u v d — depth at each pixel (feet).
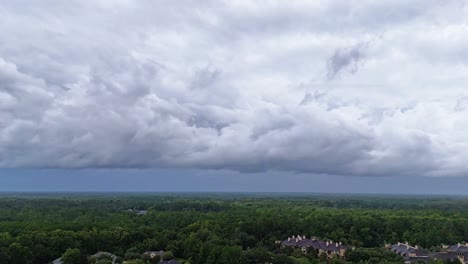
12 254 635.66
